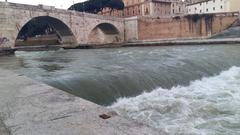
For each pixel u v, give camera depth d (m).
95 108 4.78
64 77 14.02
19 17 39.69
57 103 5.29
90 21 54.34
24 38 87.12
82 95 11.17
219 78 16.91
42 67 20.22
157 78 14.57
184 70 17.39
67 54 36.84
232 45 41.59
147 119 8.89
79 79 13.27
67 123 4.05
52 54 37.88
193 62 20.75
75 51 44.31
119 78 13.59
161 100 11.12
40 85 7.58
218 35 60.94
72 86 12.11
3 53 37.59
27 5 40.59
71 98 5.66
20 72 17.06
